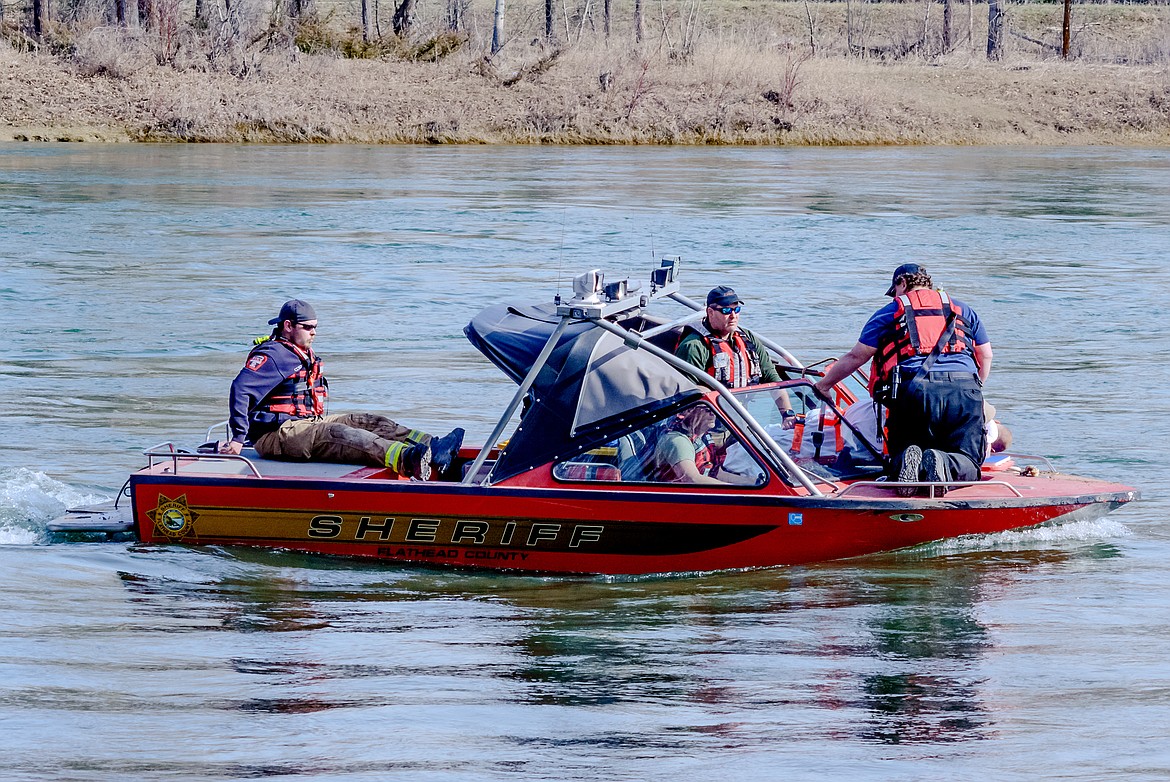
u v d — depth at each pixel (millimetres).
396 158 146500
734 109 177000
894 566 28500
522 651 23297
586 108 175250
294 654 23031
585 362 28281
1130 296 65438
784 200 108062
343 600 26297
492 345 29609
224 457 29125
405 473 29594
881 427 30234
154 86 168375
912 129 179875
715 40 199625
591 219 94125
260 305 61156
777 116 177250
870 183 123812
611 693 21219
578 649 23406
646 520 27766
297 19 192500
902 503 27906
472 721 19953
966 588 26891
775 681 21734
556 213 97438
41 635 23734
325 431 29969
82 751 18734
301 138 166500
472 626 24766
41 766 18188
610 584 27594
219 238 83000
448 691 21250
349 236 84250
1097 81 193500
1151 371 49000
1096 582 27281
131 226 87562
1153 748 18984
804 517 27859
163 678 21734
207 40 178750
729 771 18141
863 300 63000
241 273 70000
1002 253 79938
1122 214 100375
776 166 142000
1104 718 20125
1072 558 29000
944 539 29047
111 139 161125
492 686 21500
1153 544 30031
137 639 23688
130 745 18984
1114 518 31984
